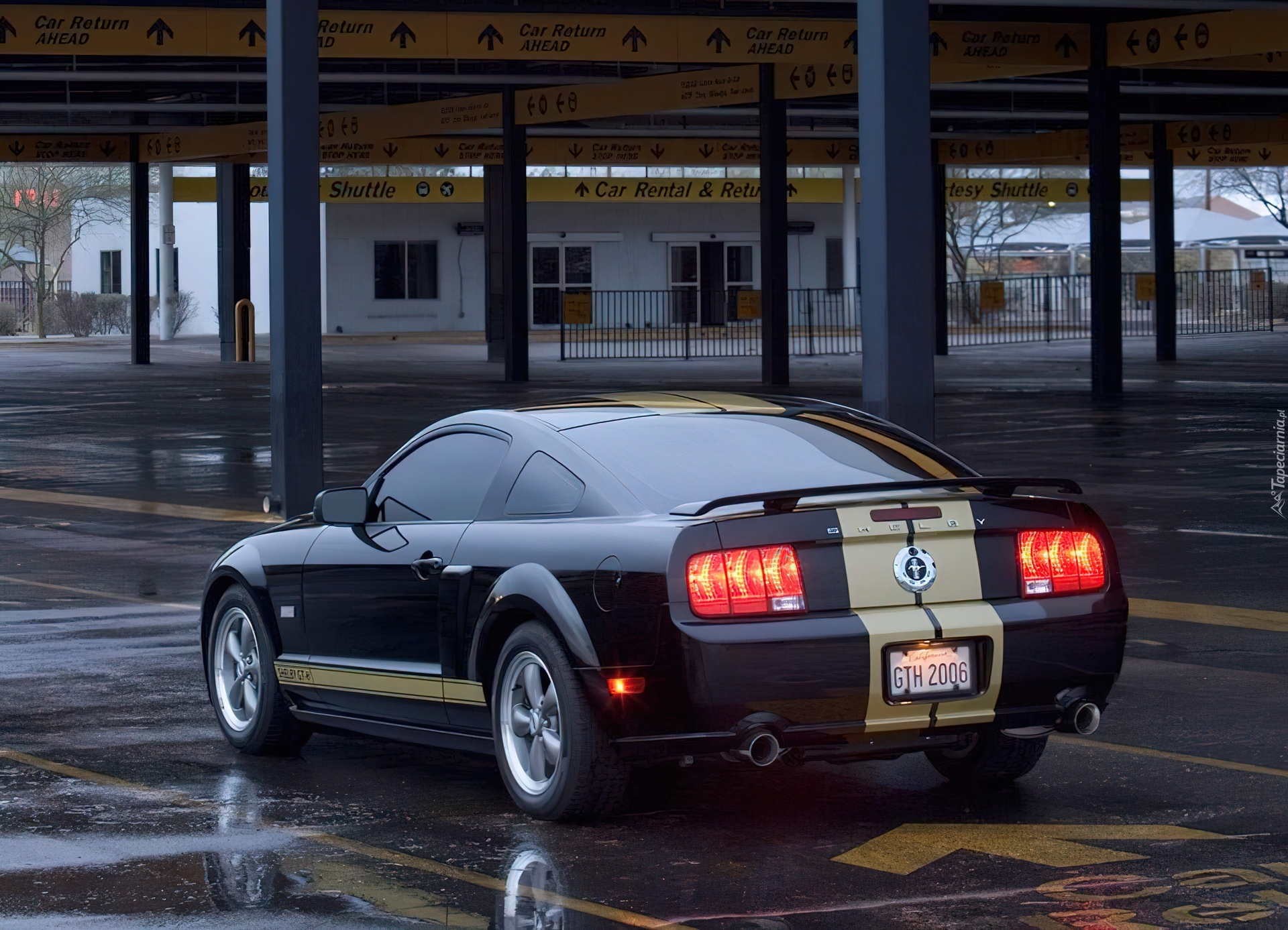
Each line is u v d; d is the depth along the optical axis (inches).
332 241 2950.3
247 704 361.1
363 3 1216.8
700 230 3075.8
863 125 558.6
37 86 1701.5
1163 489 792.9
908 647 277.7
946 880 261.0
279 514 684.7
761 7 1274.6
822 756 281.9
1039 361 2069.4
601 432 310.8
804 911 245.9
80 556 657.0
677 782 327.3
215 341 2896.2
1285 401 1336.1
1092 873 264.2
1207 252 3373.5
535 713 296.2
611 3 1249.4
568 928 239.0
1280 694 402.9
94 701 408.5
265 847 283.0
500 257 2132.1
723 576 272.1
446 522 321.4
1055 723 293.9
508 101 1642.5
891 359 553.6
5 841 286.7
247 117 1994.3
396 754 358.6
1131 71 1599.4
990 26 1291.8
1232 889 255.0
